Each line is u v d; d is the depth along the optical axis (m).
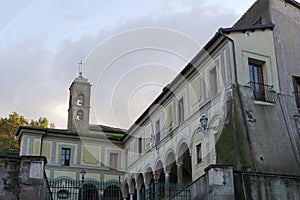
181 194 12.76
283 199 12.05
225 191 11.12
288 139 15.59
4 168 10.77
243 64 16.41
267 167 14.52
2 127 36.75
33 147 27.41
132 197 26.58
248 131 15.03
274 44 17.55
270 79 16.69
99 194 14.02
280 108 16.23
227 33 16.66
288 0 18.81
